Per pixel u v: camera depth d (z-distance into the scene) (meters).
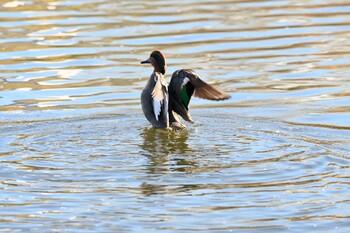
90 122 15.53
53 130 14.88
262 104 16.89
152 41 21.64
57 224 10.62
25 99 17.27
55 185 11.90
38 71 19.25
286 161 12.91
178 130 14.71
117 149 13.60
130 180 12.09
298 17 24.39
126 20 23.80
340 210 11.08
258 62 19.86
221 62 19.83
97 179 12.13
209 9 25.44
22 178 12.16
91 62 19.88
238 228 10.52
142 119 15.80
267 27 23.19
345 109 16.42
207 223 10.65
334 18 24.19
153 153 13.34
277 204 11.25
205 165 12.73
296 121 15.61
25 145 13.83
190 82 14.80
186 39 21.86
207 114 16.27
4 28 22.83
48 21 23.64
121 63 19.80
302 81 18.44
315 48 21.08
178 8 25.56
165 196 11.49
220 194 11.56
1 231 10.41
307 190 11.75
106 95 17.53
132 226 10.55
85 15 24.44
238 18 24.20
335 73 18.97
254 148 13.62
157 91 13.99
